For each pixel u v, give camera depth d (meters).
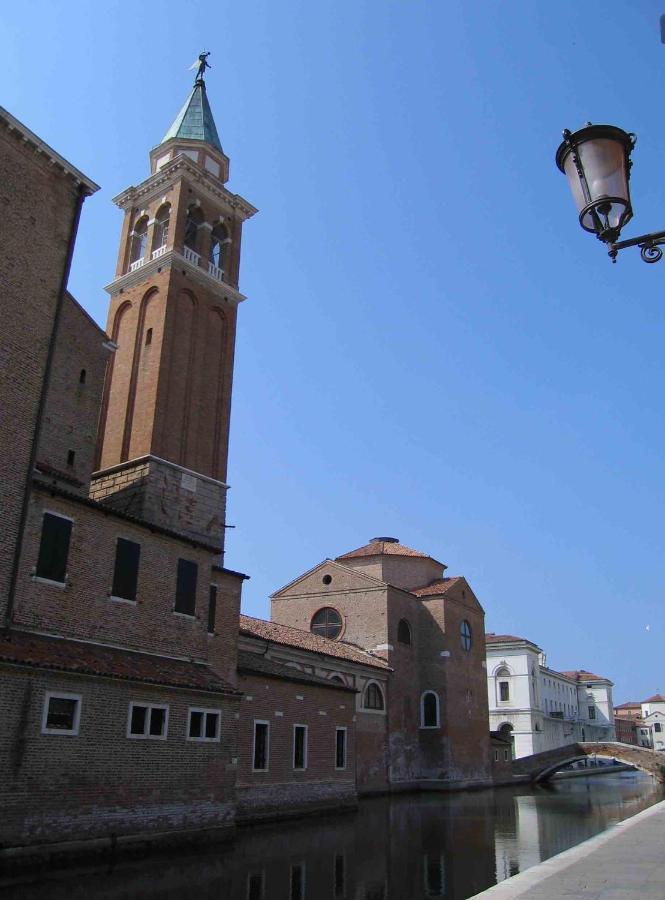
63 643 23.97
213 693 27.05
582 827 33.59
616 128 7.82
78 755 21.61
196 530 39.34
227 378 44.81
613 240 7.96
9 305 25.67
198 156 49.03
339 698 40.50
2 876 18.62
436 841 28.81
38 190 27.77
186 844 24.62
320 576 62.03
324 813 37.09
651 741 163.88
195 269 43.91
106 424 41.81
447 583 64.62
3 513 23.52
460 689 61.59
